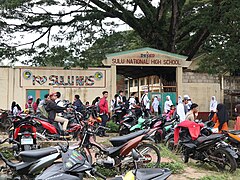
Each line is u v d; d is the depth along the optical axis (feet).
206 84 81.35
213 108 64.34
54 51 65.77
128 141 25.05
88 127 27.68
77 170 16.20
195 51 81.76
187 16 83.61
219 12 69.05
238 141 29.86
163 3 79.71
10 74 63.21
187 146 30.22
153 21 80.07
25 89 63.67
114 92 65.57
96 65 69.21
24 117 27.91
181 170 28.22
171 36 78.02
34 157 19.24
